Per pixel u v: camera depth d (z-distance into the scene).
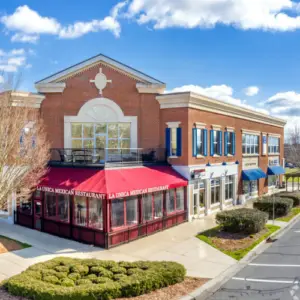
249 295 11.38
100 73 24.03
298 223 23.75
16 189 17.83
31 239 18.48
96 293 9.95
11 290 10.40
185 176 23.44
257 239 18.45
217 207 27.89
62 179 19.48
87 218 17.97
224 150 29.05
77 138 24.17
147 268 12.14
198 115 24.61
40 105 23.81
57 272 11.48
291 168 81.75
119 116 24.12
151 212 20.25
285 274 13.45
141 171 21.02
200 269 13.99
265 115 37.94
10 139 15.90
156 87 23.91
